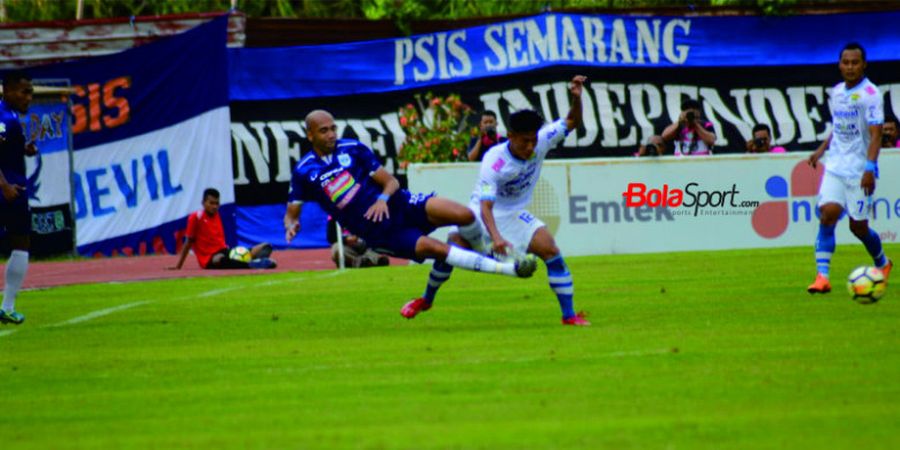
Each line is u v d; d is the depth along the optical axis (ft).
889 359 70.08
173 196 212.64
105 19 225.35
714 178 165.68
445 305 108.58
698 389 62.13
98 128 214.07
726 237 166.20
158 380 71.31
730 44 222.48
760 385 62.80
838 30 223.30
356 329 93.09
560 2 242.17
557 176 163.32
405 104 219.82
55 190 212.02
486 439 51.62
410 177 161.38
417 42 219.82
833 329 83.87
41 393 68.23
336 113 218.79
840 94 105.19
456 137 192.13
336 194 91.56
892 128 187.52
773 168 166.71
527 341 82.28
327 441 52.21
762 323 88.33
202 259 173.88
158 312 110.73
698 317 93.35
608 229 164.35
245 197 215.92
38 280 162.40
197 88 211.00
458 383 66.03
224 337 90.89
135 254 213.87
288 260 188.44
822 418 54.39
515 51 219.82
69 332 97.66
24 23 225.76
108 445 53.21
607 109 219.61
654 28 221.05
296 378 69.97
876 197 166.40
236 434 54.60
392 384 66.59
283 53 216.95
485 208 87.86
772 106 223.10
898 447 48.65
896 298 102.89
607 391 62.28
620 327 88.48
